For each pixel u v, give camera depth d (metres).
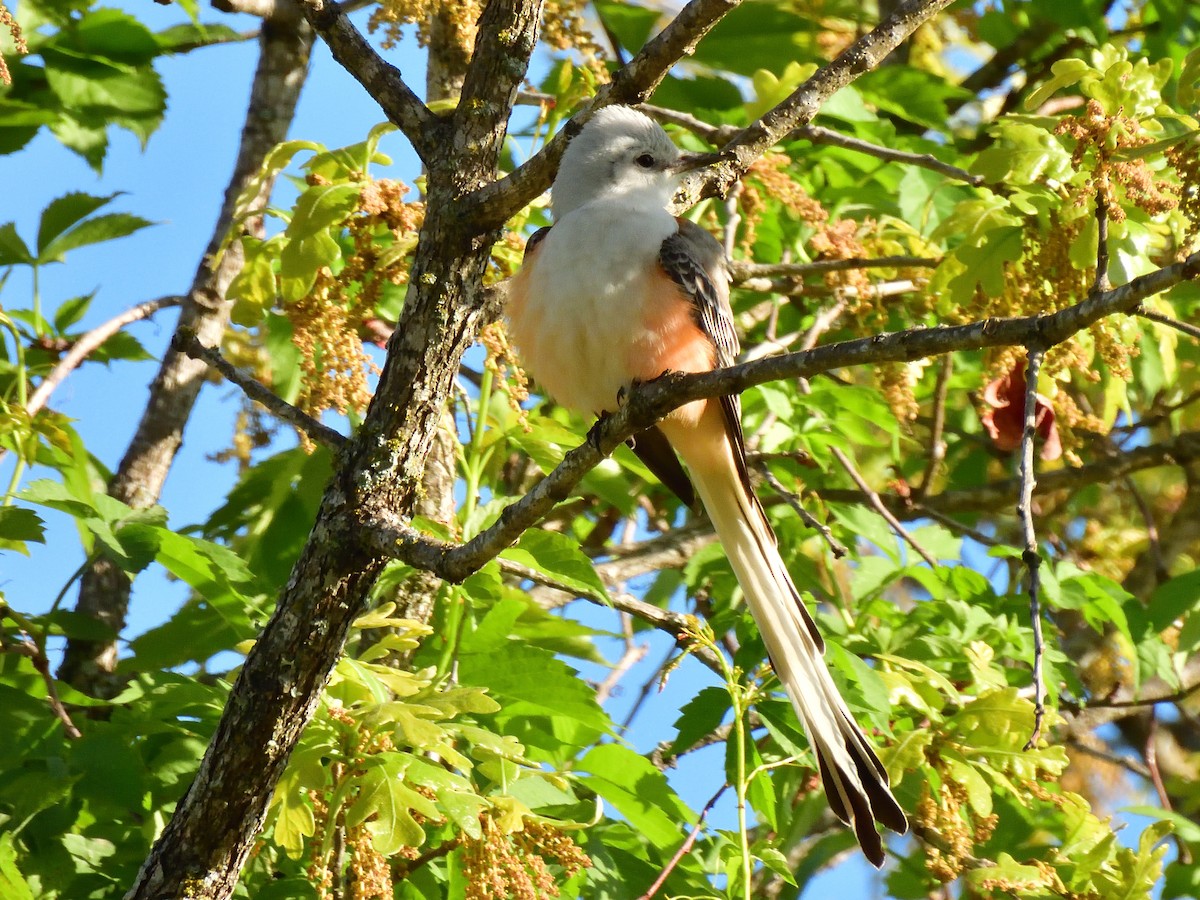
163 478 11.63
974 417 14.77
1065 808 9.34
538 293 9.05
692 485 10.62
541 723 9.70
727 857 8.88
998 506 13.98
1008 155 9.53
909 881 11.09
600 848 8.88
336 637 7.02
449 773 7.36
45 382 10.55
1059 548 15.50
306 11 7.32
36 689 9.27
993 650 10.27
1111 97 8.80
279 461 11.30
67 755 8.24
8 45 11.97
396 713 7.23
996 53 16.23
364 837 7.07
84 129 12.34
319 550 7.00
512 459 13.66
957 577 11.19
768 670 9.52
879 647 10.30
